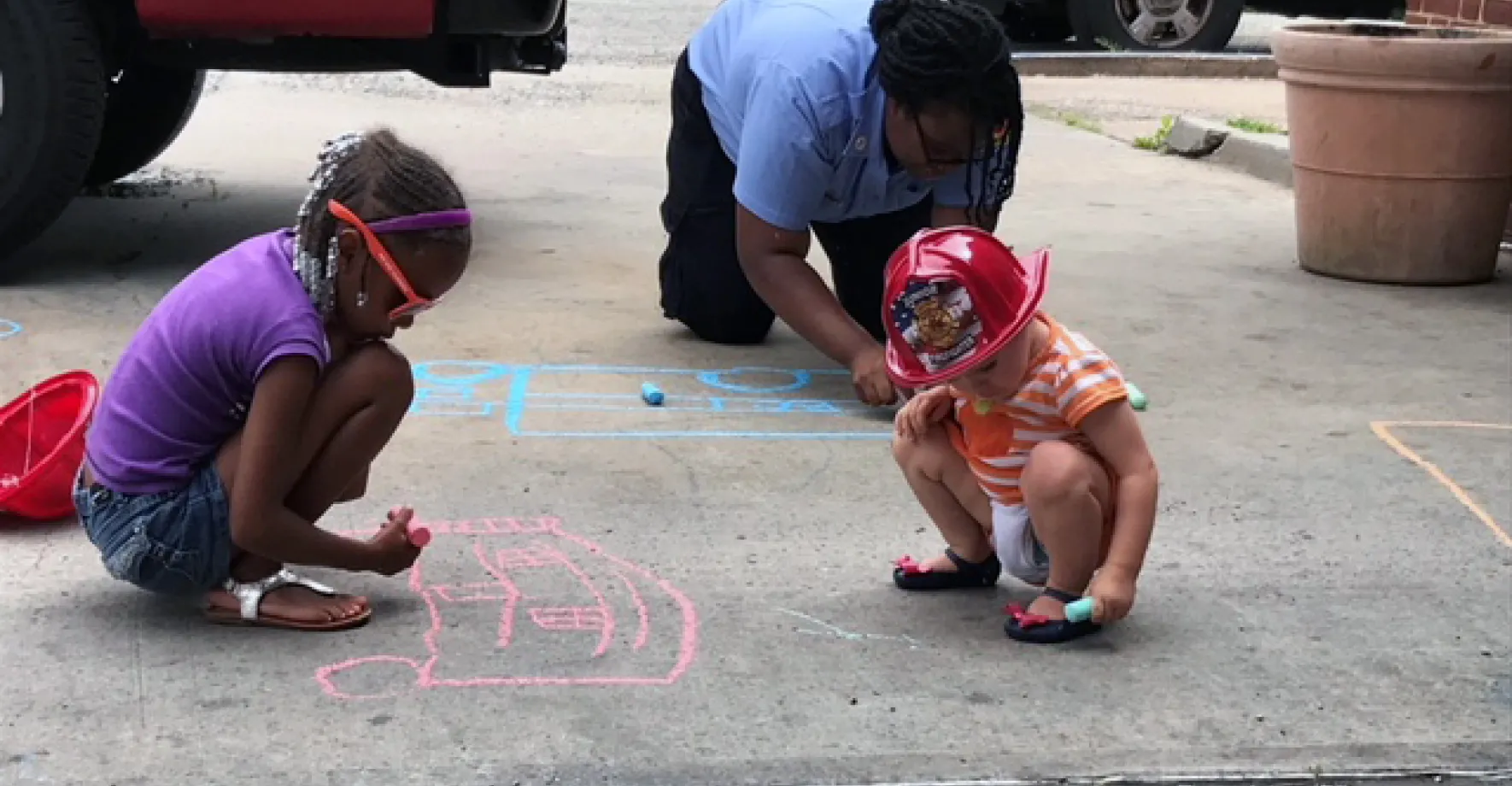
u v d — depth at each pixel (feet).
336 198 8.45
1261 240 20.67
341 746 7.99
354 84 32.27
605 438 12.60
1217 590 10.12
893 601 9.86
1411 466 12.39
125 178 22.48
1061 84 36.24
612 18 47.19
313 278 8.64
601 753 8.00
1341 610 9.89
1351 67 17.65
